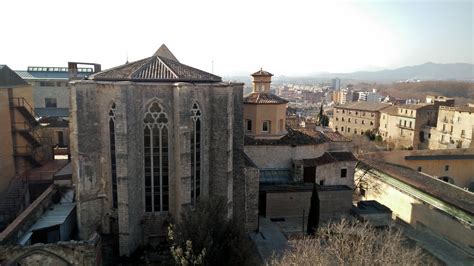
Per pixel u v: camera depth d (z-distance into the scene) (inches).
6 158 1670.8
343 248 1034.7
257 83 1888.5
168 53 1831.9
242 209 1460.4
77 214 1278.3
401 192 1907.0
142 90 1173.1
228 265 954.1
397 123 4256.9
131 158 1165.7
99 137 1226.6
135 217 1211.9
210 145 1306.6
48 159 2066.9
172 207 1262.3
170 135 1217.4
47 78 2972.4
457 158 2615.7
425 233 1593.3
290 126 2354.8
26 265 995.3
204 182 1312.7
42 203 1290.6
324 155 1867.6
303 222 1562.5
